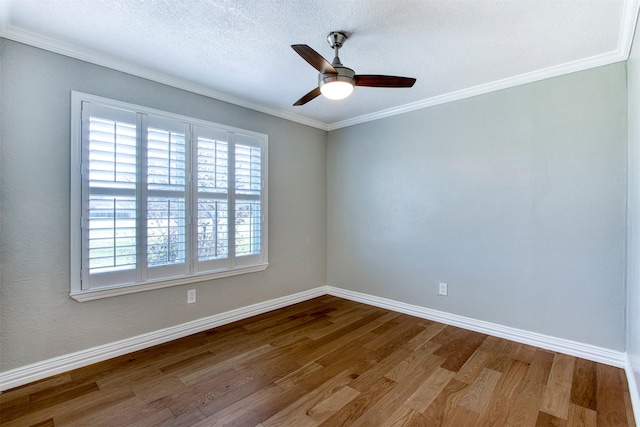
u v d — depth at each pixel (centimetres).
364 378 221
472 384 214
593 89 246
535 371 230
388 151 374
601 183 243
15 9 186
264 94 322
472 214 309
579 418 179
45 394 201
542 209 270
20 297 212
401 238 363
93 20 198
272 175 370
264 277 362
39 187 218
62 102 226
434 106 334
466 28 206
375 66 260
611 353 239
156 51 236
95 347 243
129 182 255
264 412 185
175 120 282
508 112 286
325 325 322
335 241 432
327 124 430
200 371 230
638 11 180
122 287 252
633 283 205
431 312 339
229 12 190
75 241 231
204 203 303
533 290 274
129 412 184
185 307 295
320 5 184
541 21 197
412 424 175
